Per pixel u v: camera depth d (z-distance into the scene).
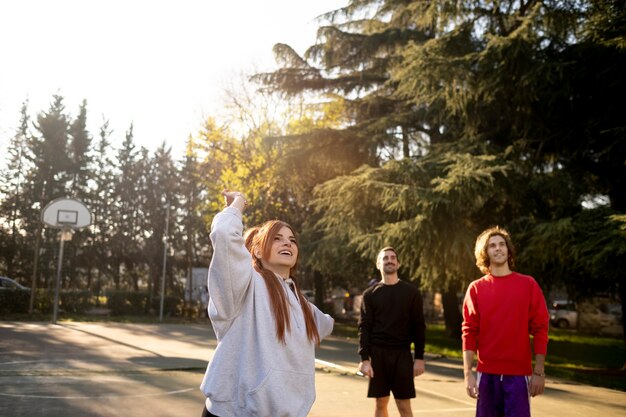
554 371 11.76
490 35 12.57
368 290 5.37
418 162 14.62
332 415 6.20
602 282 14.05
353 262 21.44
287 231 2.58
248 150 26.50
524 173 14.23
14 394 6.64
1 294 22.95
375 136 18.52
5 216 41.88
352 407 6.67
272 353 2.22
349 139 19.16
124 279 49.28
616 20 11.89
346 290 34.00
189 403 6.49
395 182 14.66
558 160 15.00
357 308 33.31
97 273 50.31
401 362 5.12
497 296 4.02
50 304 24.30
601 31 12.30
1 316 21.91
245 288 2.27
